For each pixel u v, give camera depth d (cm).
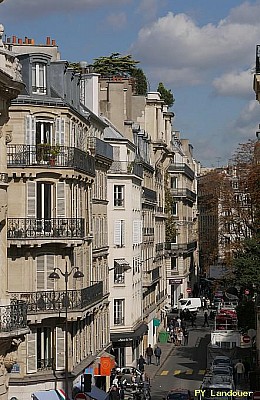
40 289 5850
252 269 7488
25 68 5872
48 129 5950
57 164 5856
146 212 10275
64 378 5906
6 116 3897
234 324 9075
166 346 10369
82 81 7825
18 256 5762
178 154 15625
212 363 7794
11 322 3825
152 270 10419
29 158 5769
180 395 5984
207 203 11200
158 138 11594
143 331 8931
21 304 3909
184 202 15450
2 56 3825
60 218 5875
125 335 8450
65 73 6094
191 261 16500
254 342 8000
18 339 3962
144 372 7906
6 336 3766
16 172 5750
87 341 6650
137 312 9056
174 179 15288
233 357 8406
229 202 9919
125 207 8519
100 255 7425
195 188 18612
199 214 18700
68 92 6188
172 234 13388
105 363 6194
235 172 10331
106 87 9238
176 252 14625
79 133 6481
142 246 9625
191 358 9344
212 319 12450
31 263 5794
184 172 15325
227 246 9394
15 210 5769
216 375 6625
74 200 6166
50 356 5925
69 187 5997
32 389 5750
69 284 6034
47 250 5875
